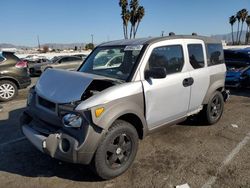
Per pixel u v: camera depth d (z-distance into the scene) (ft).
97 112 10.38
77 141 10.27
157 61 13.37
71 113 10.48
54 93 11.54
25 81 28.17
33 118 12.44
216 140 15.58
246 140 15.58
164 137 15.98
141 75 12.54
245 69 29.73
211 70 16.69
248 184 11.09
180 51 14.73
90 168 11.12
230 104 24.16
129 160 11.97
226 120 19.26
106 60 14.43
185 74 14.66
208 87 16.62
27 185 11.19
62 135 10.54
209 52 16.89
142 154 13.79
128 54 13.48
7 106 24.29
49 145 10.55
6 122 19.29
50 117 11.35
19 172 12.23
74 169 12.39
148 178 11.59
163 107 13.48
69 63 55.52
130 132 11.68
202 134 16.47
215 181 11.32
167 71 13.85
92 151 10.44
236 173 11.93
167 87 13.43
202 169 12.30
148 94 12.47
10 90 27.17
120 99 11.31
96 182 11.35
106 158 11.06
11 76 27.02
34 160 13.35
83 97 11.24
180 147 14.64
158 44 13.62
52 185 11.18
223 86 18.19
